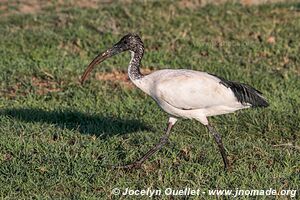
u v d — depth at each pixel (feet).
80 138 39.96
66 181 33.96
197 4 71.36
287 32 62.23
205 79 34.68
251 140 40.55
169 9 68.44
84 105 46.60
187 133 41.27
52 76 52.11
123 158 37.09
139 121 43.32
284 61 56.59
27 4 73.51
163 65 55.16
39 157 36.52
